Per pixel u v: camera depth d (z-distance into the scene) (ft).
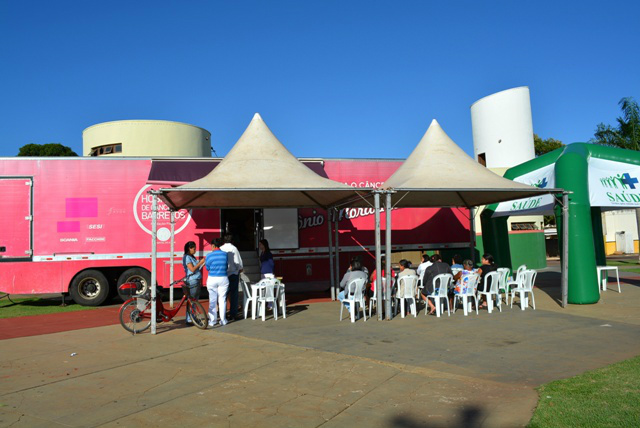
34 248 40.86
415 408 15.74
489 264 35.68
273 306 33.47
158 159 42.83
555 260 112.16
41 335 28.94
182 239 43.16
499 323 29.94
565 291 35.60
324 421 14.89
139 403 16.63
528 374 19.17
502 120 81.15
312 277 46.85
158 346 25.40
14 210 40.81
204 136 86.58
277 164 34.47
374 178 47.37
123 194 42.50
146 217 42.78
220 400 16.85
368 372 19.89
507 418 14.55
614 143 88.28
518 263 73.00
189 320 31.50
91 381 19.25
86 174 42.06
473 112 85.87
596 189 37.65
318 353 23.21
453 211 50.55
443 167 36.73
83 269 41.60
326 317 33.65
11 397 17.35
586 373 18.71
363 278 31.91
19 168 41.09
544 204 40.86
